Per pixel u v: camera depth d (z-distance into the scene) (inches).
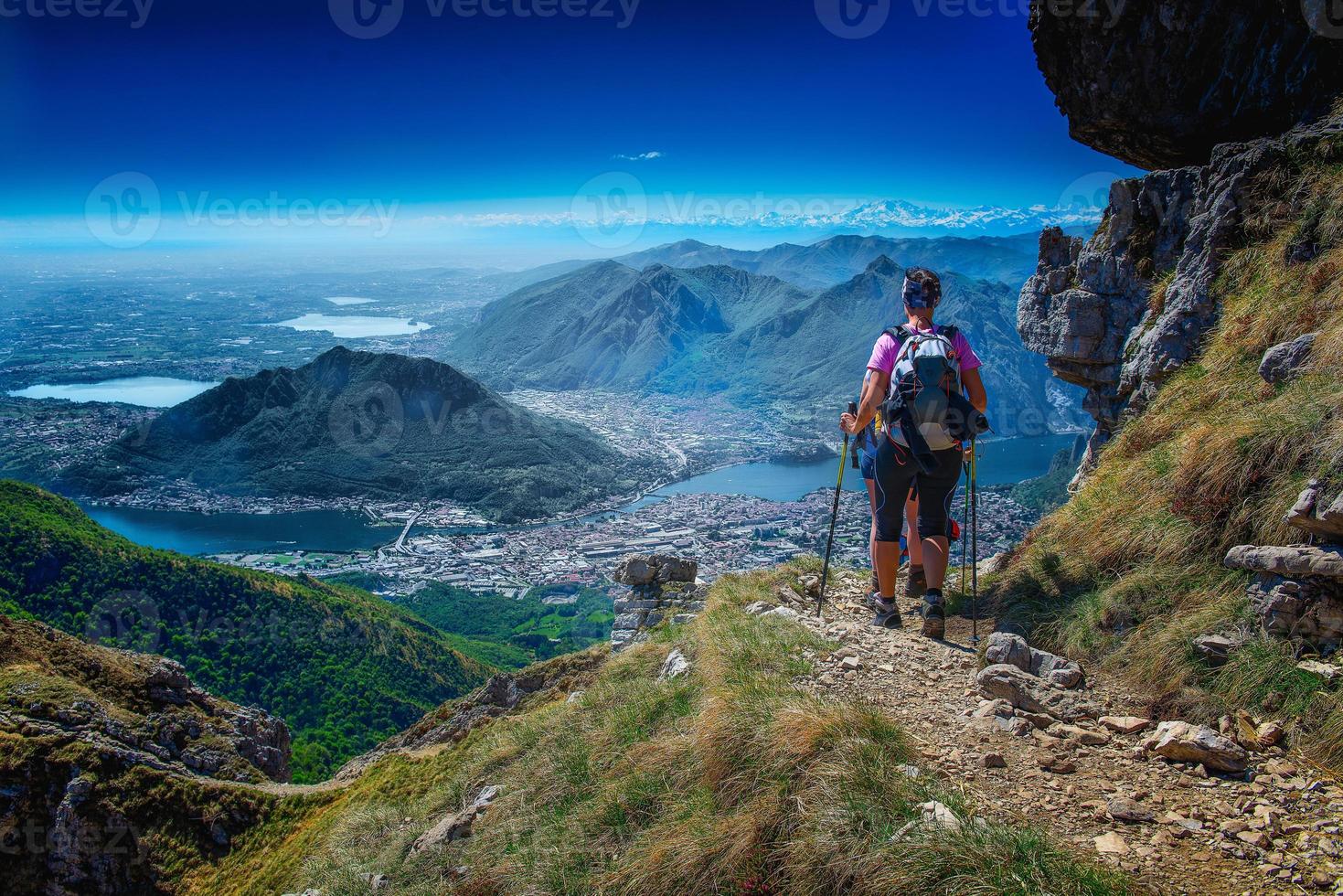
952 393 233.1
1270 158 346.6
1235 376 298.8
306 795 1040.8
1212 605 210.5
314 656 3464.6
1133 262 416.8
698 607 470.3
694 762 201.9
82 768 1083.3
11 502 4033.0
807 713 185.3
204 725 1336.1
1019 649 223.3
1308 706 174.4
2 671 1251.8
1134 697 203.0
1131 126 459.2
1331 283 280.7
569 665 658.8
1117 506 275.3
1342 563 183.3
